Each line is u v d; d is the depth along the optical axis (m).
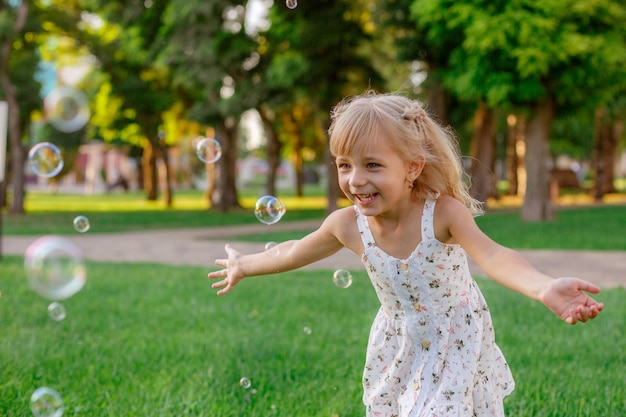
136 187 54.12
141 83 23.94
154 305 5.46
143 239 12.55
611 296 5.75
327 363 3.71
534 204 15.55
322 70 17.16
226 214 21.08
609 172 34.34
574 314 1.63
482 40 13.38
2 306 5.40
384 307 2.33
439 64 16.25
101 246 11.26
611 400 3.06
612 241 10.45
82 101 5.04
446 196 2.20
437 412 2.09
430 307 2.21
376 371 2.35
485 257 2.00
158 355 3.87
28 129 24.72
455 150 2.27
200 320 4.84
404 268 2.19
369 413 2.36
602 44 13.76
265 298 5.72
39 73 23.08
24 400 3.06
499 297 5.58
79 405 3.02
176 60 18.11
